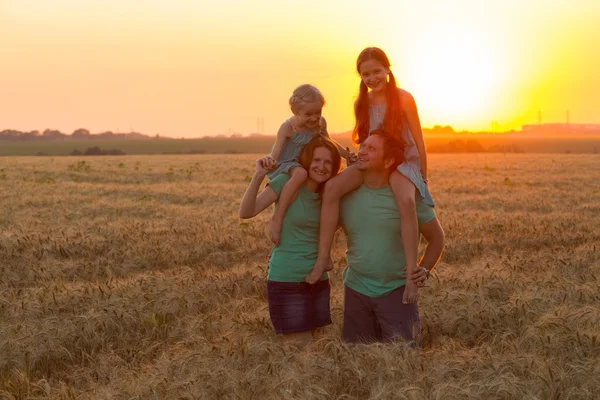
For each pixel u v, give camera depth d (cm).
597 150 14262
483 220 1299
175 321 615
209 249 1020
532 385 416
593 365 441
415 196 538
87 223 1280
